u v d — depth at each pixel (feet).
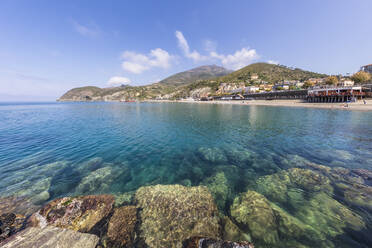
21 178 25.05
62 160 32.76
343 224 14.51
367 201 17.33
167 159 33.47
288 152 35.58
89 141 47.21
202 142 45.73
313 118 83.10
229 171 27.43
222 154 35.86
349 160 29.96
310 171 25.22
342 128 57.52
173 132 59.21
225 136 52.21
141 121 88.17
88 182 24.18
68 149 39.88
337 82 221.05
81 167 29.45
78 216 15.89
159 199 18.72
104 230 14.62
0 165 30.04
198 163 31.30
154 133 57.77
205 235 14.06
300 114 101.35
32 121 90.12
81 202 17.62
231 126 69.82
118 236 13.97
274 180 23.40
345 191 19.45
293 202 18.06
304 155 33.37
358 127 58.34
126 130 63.10
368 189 19.56
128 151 38.34
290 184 22.03
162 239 13.66
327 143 40.86
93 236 13.80
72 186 23.00
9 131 61.57
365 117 80.59
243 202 18.26
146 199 18.90
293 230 14.07
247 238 13.65
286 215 15.81
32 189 22.02
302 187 21.08
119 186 23.13
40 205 18.84
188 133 57.47
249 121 81.56
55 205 16.90
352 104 127.24
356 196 18.28
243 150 38.09
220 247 12.28
